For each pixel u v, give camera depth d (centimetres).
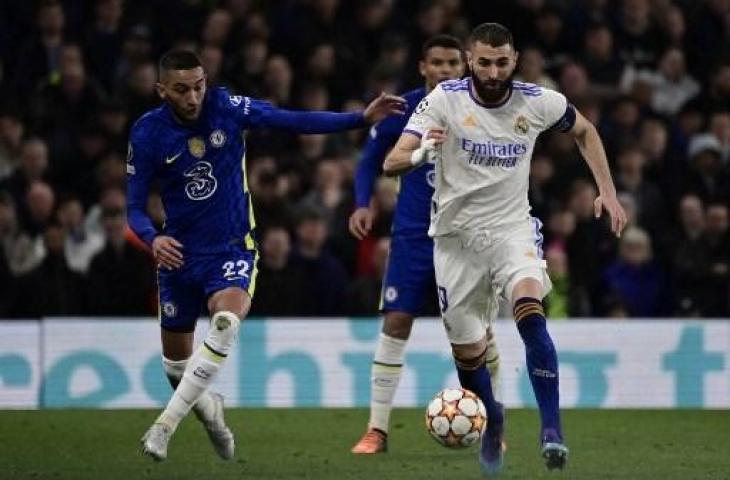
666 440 3538
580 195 4941
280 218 4853
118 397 4288
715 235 4969
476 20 5897
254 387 4300
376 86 5234
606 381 4344
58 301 4691
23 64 5394
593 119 5434
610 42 5859
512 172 2791
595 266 4909
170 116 2866
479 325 2883
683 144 5584
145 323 4309
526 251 2772
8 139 5131
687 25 6106
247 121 2892
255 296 4662
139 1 5672
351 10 5825
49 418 3975
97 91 5319
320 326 4316
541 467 3009
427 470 2964
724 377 4372
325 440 3531
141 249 4706
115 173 5009
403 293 3341
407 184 3353
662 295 4922
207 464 3064
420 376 4297
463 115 2770
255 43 5394
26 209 4922
